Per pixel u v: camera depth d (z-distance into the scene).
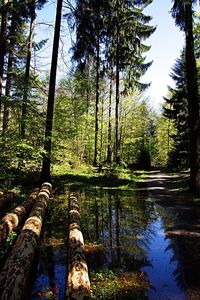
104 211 11.11
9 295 4.10
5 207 10.68
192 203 12.16
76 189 16.25
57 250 6.79
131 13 25.19
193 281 5.11
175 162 34.72
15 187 13.50
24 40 19.47
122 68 25.23
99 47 26.75
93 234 8.10
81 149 34.09
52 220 9.38
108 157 28.52
